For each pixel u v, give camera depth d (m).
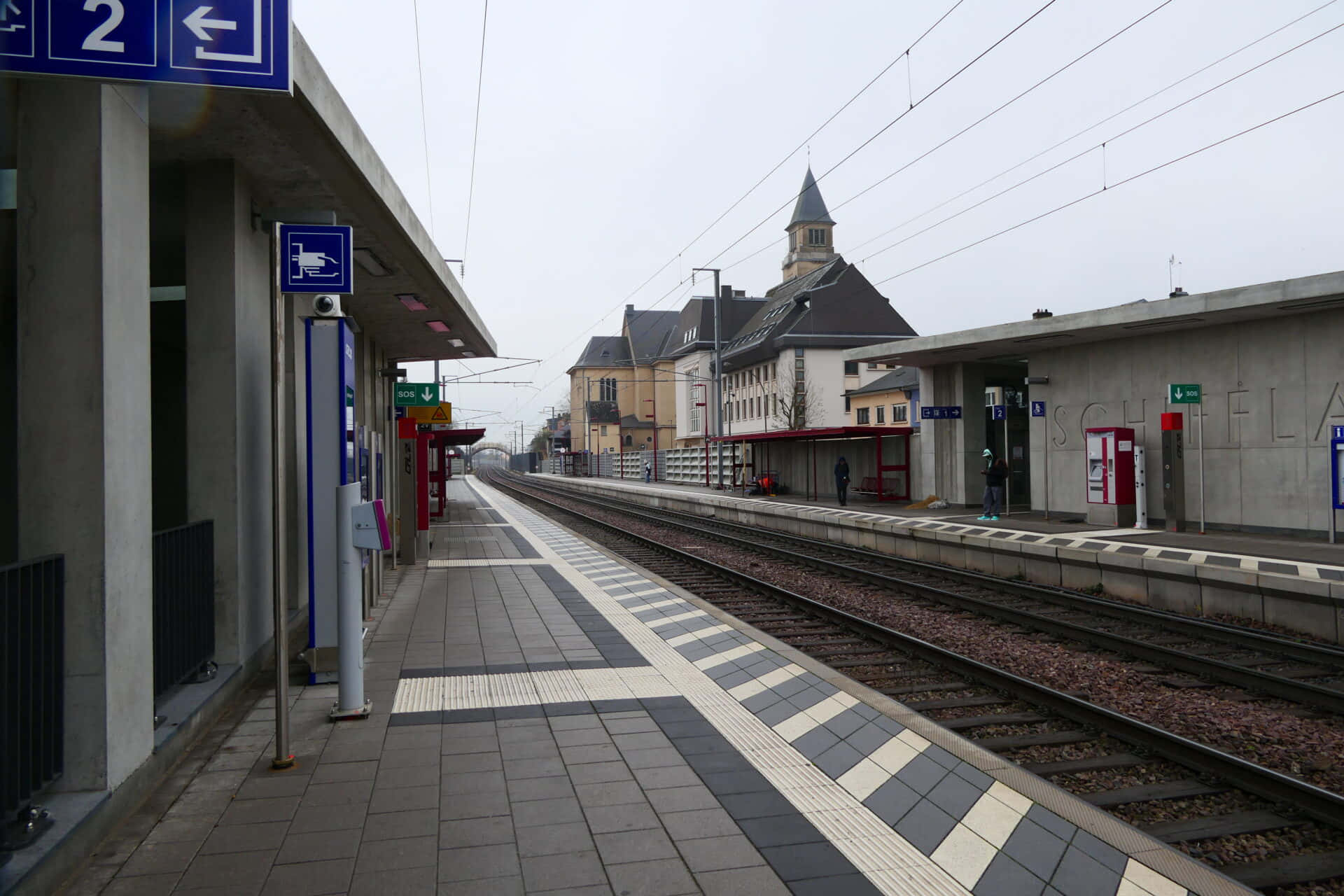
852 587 12.94
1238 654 8.64
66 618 4.02
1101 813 4.19
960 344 20.05
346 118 6.61
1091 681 7.54
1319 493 14.71
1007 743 5.77
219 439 6.80
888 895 3.46
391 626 9.32
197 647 6.19
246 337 7.13
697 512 31.23
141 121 4.56
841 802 4.41
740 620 9.56
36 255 4.06
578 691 6.63
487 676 7.12
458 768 4.94
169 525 10.81
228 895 3.47
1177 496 15.95
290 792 4.57
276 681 4.94
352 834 4.05
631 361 108.00
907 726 5.52
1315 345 14.80
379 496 11.52
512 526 25.06
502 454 185.25
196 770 4.91
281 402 4.97
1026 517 20.33
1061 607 11.33
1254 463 15.81
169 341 10.92
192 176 6.88
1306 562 11.16
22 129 4.06
